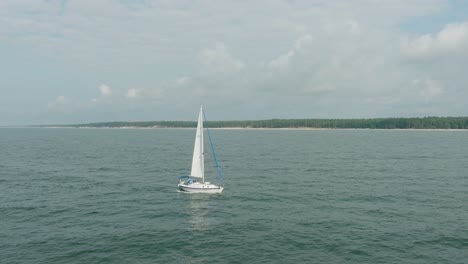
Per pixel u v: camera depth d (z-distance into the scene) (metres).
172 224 39.03
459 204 46.72
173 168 83.00
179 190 56.53
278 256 30.20
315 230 36.59
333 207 45.72
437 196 51.59
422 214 42.06
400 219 40.12
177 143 183.75
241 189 57.88
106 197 51.72
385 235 34.88
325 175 71.88
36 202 48.16
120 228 37.53
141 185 61.22
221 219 40.84
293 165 88.44
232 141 196.88
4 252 30.80
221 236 35.12
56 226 37.97
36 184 61.25
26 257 29.88
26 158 102.25
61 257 29.97
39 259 29.50
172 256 30.33
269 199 50.62
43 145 161.62
